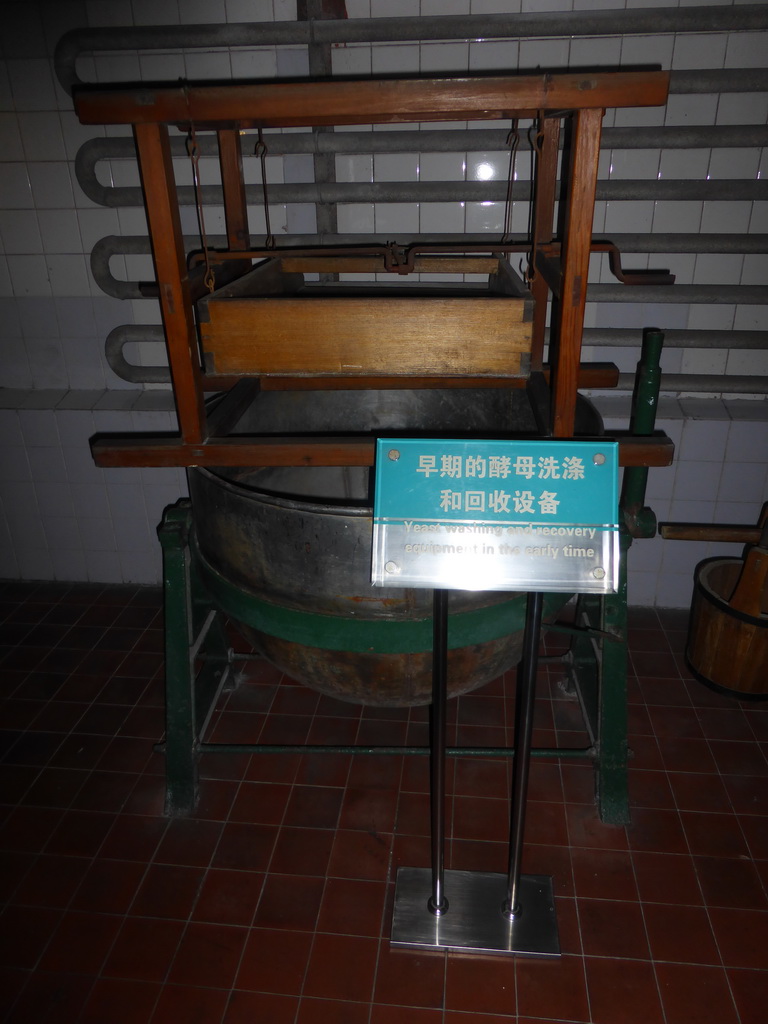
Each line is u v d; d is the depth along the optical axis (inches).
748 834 91.7
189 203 114.7
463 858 88.9
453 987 75.4
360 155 112.2
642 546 129.2
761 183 106.8
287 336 66.7
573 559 60.2
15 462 132.8
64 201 119.1
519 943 78.6
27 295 126.2
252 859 89.1
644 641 125.9
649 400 79.1
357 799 97.0
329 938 80.1
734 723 108.8
